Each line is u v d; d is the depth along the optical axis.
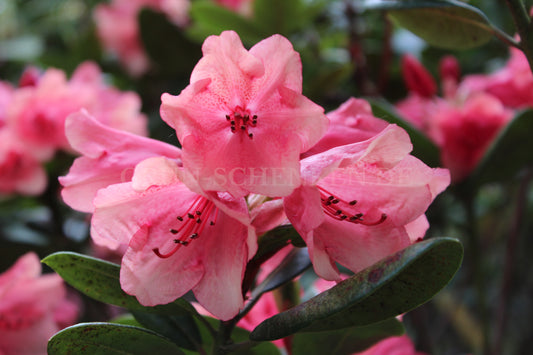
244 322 0.54
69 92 0.78
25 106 0.75
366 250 0.46
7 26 1.31
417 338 0.81
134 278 0.45
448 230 0.92
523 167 0.69
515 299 1.11
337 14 0.99
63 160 0.82
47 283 0.66
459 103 0.73
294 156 0.44
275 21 0.86
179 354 0.49
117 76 1.09
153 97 1.06
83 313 0.86
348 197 0.47
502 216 1.02
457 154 0.72
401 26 0.54
